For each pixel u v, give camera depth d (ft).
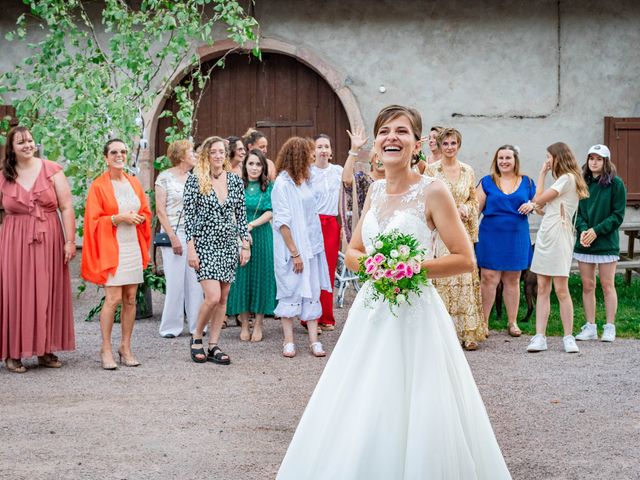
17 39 40.40
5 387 20.45
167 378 21.33
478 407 11.84
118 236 22.27
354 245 12.81
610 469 14.61
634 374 21.44
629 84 41.01
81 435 16.49
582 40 40.75
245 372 22.00
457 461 11.11
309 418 11.88
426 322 11.64
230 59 41.68
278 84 41.73
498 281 26.71
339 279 33.04
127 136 29.53
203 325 23.24
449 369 11.69
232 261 23.04
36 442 16.06
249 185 27.14
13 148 22.13
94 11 40.04
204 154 22.84
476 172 41.04
